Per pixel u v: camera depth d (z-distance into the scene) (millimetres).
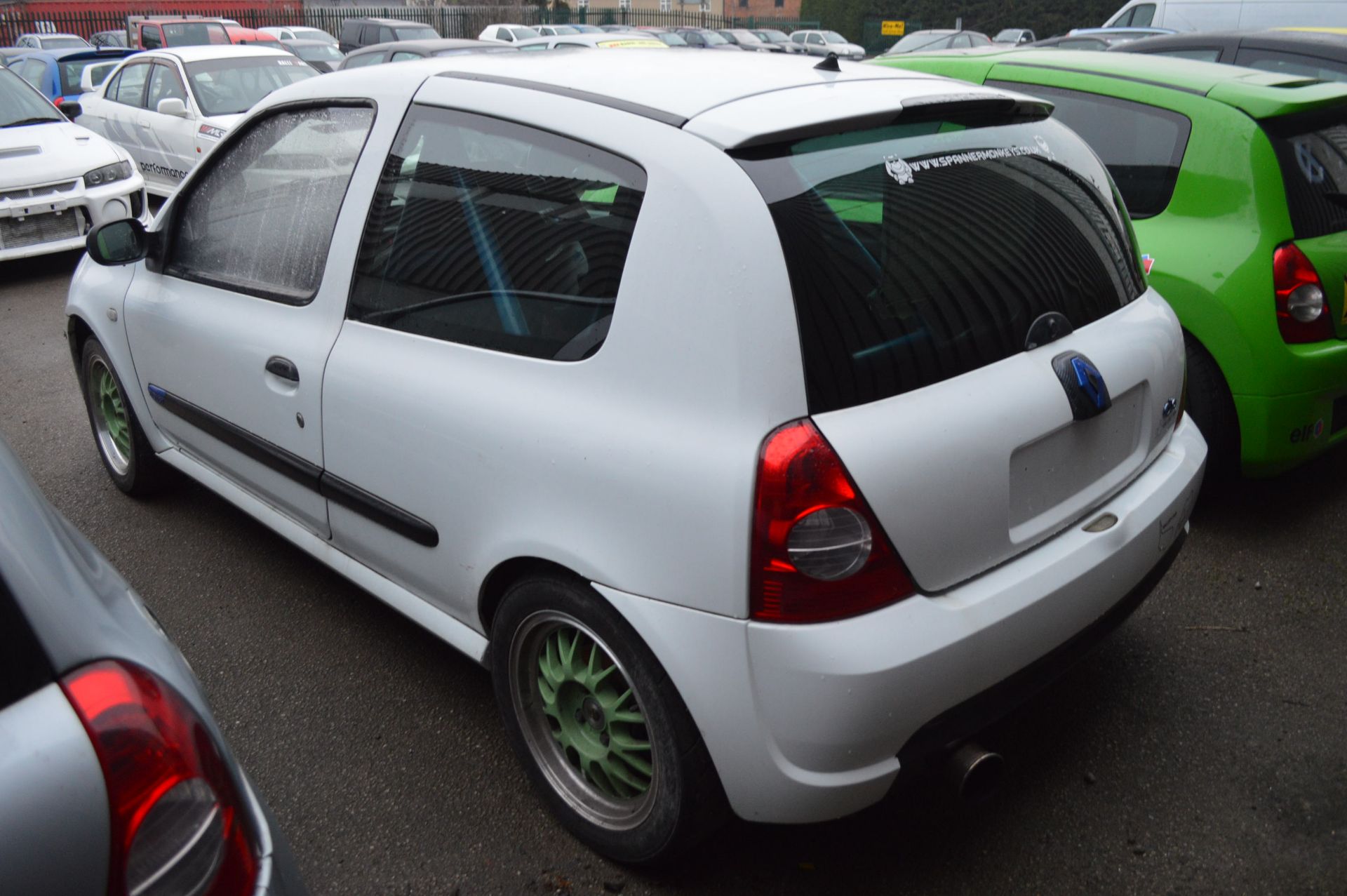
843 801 1891
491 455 2201
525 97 2328
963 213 2129
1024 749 2646
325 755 2668
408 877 2266
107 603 1387
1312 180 3584
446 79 2561
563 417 2064
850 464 1782
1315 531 3773
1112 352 2273
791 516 1768
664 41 29031
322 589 3492
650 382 1937
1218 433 3645
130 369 3725
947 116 2252
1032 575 2027
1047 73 4250
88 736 1161
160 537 3842
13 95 8633
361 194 2658
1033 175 2361
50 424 5086
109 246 3367
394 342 2504
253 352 2951
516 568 2305
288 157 2951
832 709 1804
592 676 2195
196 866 1219
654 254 1952
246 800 1361
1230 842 2332
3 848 1076
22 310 7418
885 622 1825
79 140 8391
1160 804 2449
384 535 2648
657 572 1916
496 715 2830
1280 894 2193
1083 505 2219
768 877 2248
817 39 33594
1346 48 6520
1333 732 2693
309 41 19281
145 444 3932
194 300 3268
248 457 3146
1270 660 3006
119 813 1148
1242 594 3363
